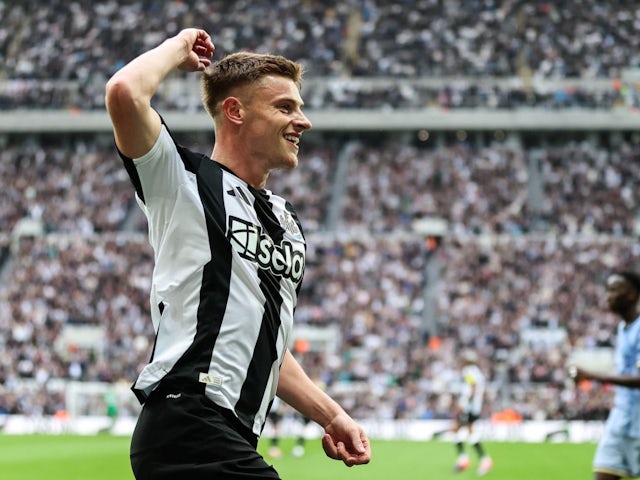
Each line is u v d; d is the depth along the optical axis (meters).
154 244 4.31
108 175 62.66
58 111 65.88
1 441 31.36
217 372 4.04
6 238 55.50
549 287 49.16
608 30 71.75
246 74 4.43
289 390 4.65
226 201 4.23
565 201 58.91
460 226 56.03
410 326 46.16
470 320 46.16
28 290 50.03
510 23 72.88
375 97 65.81
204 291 4.10
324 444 4.66
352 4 76.25
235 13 75.38
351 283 49.78
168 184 4.12
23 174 62.78
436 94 66.19
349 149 66.56
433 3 75.12
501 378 41.06
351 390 38.94
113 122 3.93
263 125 4.41
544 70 67.56
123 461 24.11
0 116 66.00
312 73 67.69
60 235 55.91
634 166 62.34
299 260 4.47
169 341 4.09
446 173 61.12
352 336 45.16
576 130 64.31
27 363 43.78
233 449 3.94
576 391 39.06
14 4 76.81
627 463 10.36
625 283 10.78
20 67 70.31
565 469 23.27
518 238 53.53
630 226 56.44
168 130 4.16
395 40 71.38
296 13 74.94
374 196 59.12
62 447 28.69
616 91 65.69
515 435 34.78
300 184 60.88
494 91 65.69
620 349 10.84
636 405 10.30
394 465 23.91
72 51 71.88
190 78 66.94
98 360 44.47
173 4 76.25
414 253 52.50
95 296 49.72
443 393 38.44
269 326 4.24
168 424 3.96
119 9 76.19
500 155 62.97
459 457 22.59
